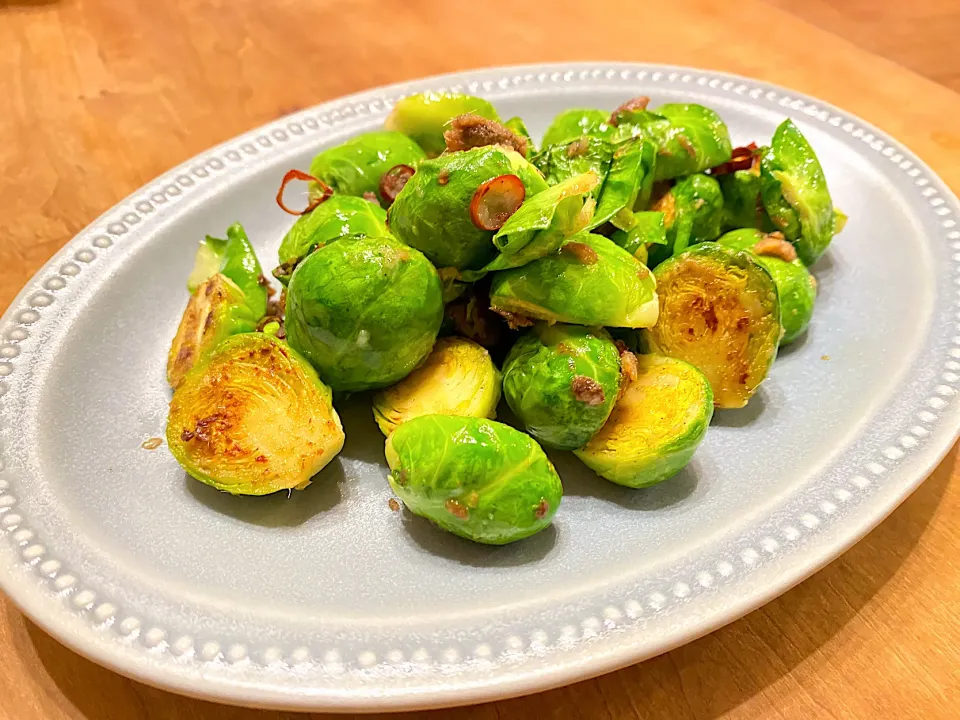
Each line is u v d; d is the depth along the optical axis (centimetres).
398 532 14
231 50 30
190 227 20
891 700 12
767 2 32
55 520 13
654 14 31
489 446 13
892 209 19
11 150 25
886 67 26
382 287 14
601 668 11
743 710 12
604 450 14
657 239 17
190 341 17
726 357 15
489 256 15
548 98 24
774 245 17
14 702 12
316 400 14
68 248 18
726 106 23
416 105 20
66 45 31
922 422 14
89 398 16
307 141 22
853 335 17
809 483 13
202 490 15
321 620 12
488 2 33
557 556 13
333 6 33
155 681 11
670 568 12
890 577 13
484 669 11
